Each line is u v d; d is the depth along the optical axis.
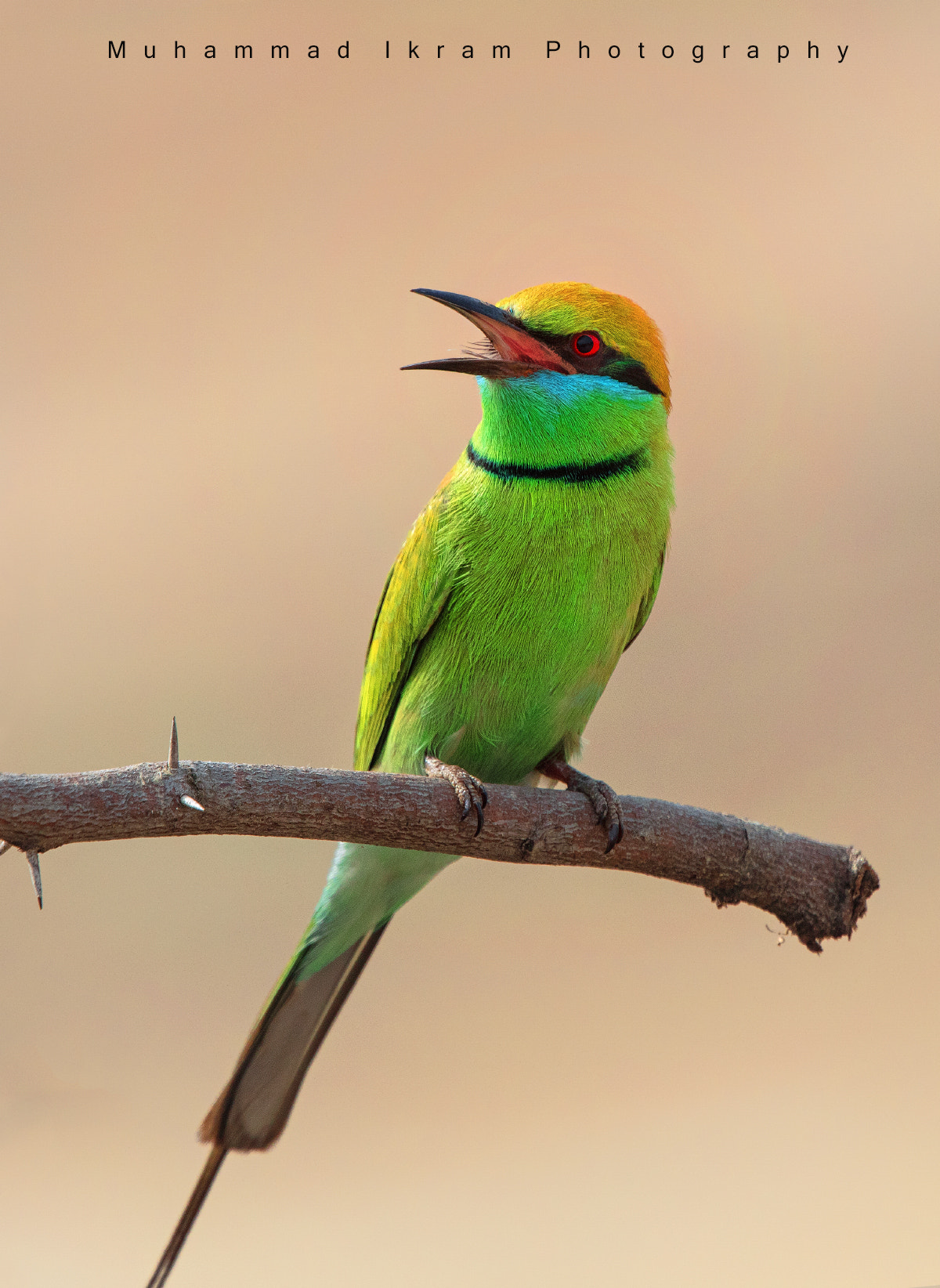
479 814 3.61
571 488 3.64
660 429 3.65
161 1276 3.63
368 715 3.66
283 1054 3.64
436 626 3.65
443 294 3.64
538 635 3.64
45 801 3.57
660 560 3.65
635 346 3.64
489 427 3.64
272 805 3.59
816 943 3.62
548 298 3.64
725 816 3.62
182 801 3.58
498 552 3.64
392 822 3.60
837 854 3.62
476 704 3.64
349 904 3.64
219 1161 3.63
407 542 3.65
